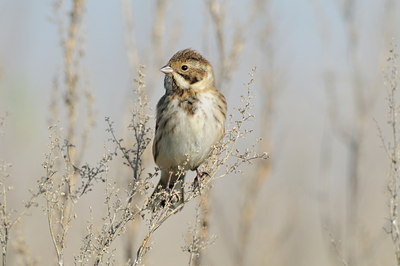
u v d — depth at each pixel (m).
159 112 11.00
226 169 8.84
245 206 13.25
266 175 13.42
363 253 12.08
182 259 17.20
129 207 8.17
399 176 8.74
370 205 14.23
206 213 9.96
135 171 8.82
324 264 15.40
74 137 10.45
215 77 12.13
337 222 12.79
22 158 12.73
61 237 8.14
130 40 11.93
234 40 12.29
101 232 7.88
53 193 7.74
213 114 10.86
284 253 14.86
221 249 14.66
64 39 10.94
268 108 13.54
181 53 10.99
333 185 15.93
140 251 8.21
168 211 8.66
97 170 8.11
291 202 14.31
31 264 8.03
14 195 11.62
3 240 7.61
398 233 8.55
